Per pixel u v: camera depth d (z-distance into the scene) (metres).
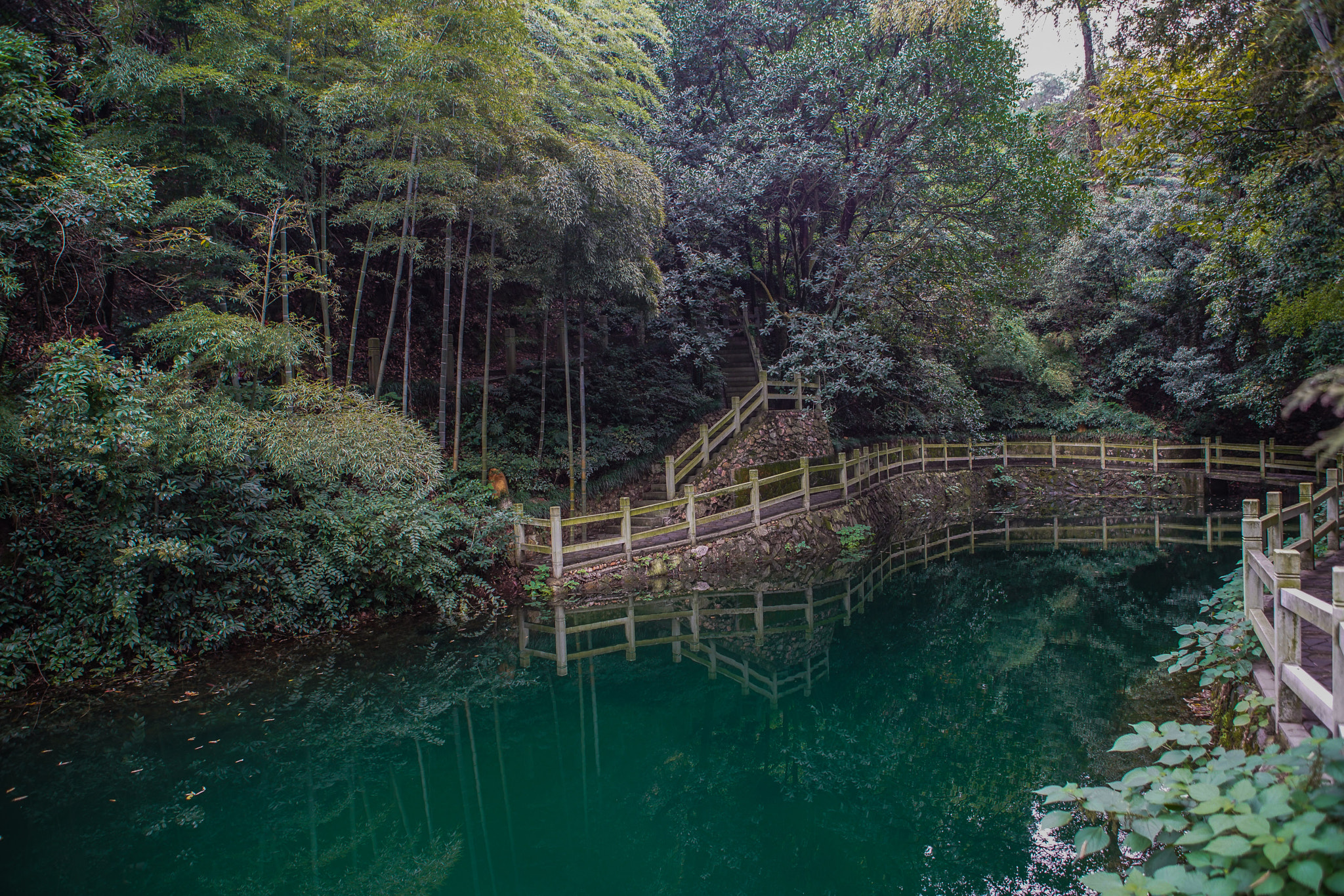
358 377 11.81
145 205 6.68
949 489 18.31
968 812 5.17
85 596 6.42
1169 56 6.98
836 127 13.37
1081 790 2.82
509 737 6.21
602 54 12.87
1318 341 12.28
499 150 9.02
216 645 7.22
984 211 13.30
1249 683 4.44
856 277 13.37
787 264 16.44
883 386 14.55
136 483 6.56
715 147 14.78
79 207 5.95
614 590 10.16
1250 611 4.61
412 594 8.80
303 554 7.89
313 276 8.98
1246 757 2.58
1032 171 12.47
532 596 9.59
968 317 14.98
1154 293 17.52
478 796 5.28
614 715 6.77
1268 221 8.12
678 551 11.04
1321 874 1.80
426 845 4.62
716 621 9.49
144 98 7.60
